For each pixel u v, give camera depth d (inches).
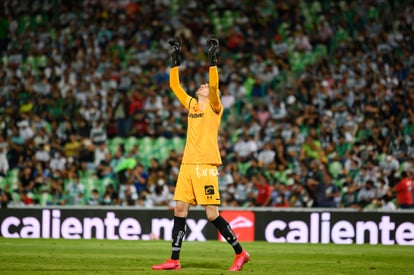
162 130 2313.0
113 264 1025.5
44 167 2161.7
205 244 1417.3
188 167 927.7
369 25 2677.2
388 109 2278.5
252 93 2468.0
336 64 2503.7
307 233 1507.1
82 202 2025.1
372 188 1913.1
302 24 2723.9
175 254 946.7
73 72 2578.7
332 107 2313.0
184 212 943.0
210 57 898.7
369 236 1491.1
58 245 1362.0
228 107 2395.4
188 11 2834.6
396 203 1884.8
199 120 928.3
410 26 2640.3
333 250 1336.1
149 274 897.5
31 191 2049.7
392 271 998.4
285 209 1517.0
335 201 1920.5
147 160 2269.9
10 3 2854.3
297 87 2445.9
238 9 2827.3
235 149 2175.2
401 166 2076.8
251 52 2672.2
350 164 2039.9
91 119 2385.6
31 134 2319.1
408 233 1477.6
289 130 2240.4
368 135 2206.0
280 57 2586.1
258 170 2070.6
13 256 1143.0
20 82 2544.3
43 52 2659.9
